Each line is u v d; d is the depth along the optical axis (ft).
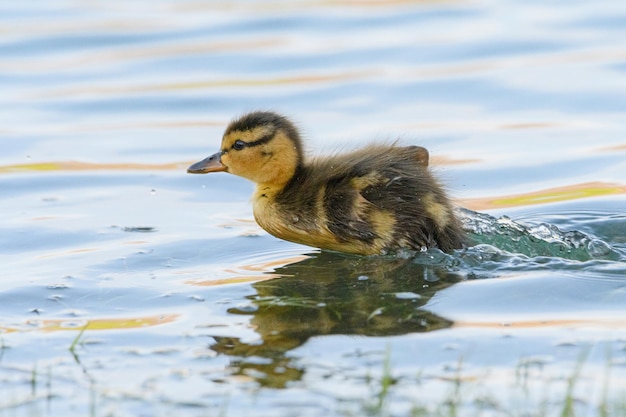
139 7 88.48
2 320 34.45
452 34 79.51
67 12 86.89
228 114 65.92
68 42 79.61
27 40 79.82
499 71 71.10
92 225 46.60
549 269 38.14
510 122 62.34
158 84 71.56
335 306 34.83
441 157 56.75
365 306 34.71
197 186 53.21
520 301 34.81
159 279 38.73
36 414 26.86
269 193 42.04
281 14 85.97
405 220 39.52
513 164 55.11
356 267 39.11
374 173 39.96
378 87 69.31
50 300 36.40
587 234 42.96
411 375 28.96
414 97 67.36
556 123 61.82
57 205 50.06
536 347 30.73
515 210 47.52
